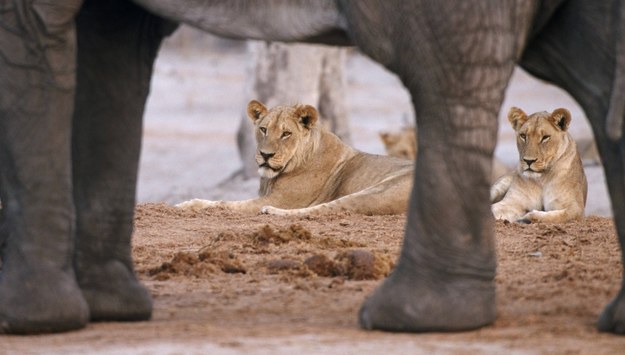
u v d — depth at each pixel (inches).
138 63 437.1
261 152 899.4
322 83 1717.5
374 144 2314.2
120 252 438.3
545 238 675.4
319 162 908.6
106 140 432.8
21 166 407.5
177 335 399.9
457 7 374.9
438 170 384.8
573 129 2234.3
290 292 494.9
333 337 391.2
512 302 456.1
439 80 379.6
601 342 384.8
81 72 429.7
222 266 558.6
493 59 377.7
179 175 2009.1
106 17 430.0
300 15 386.3
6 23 407.5
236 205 885.8
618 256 592.4
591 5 383.2
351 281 528.1
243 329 411.5
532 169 872.3
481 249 393.7
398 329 394.9
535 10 385.4
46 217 407.5
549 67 403.5
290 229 658.2
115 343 387.5
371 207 861.2
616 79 372.8
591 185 1498.5
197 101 3132.4
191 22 398.0
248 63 1663.4
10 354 376.8
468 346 375.9
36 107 406.9
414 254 394.0
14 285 406.0
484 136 383.2
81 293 417.1
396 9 379.9
